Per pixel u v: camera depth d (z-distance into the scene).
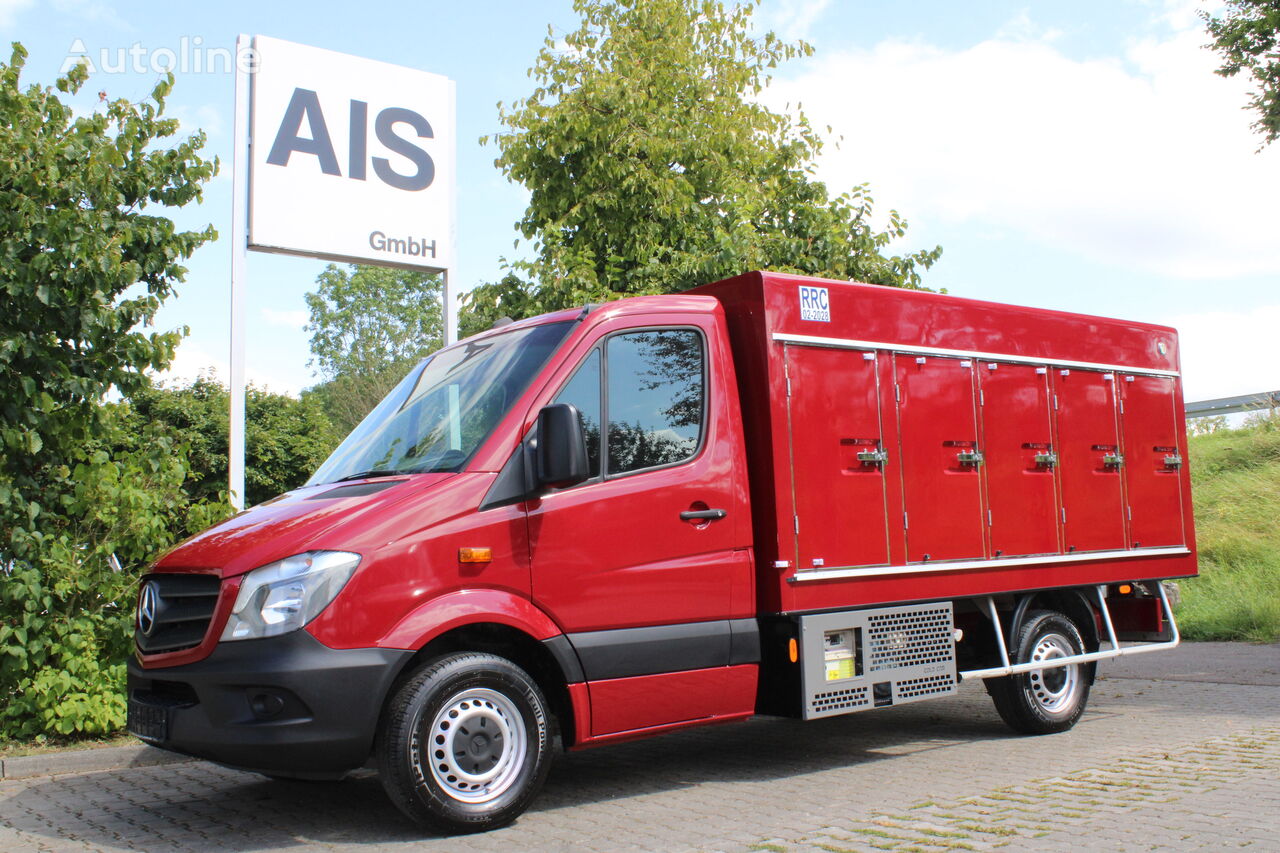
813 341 6.77
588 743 5.74
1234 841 4.75
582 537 5.80
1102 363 8.58
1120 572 8.44
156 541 8.70
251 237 9.80
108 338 8.47
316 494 5.96
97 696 8.08
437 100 11.02
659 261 13.35
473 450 5.75
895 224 13.69
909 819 5.36
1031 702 7.80
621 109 13.70
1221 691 9.77
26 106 8.28
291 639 5.05
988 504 7.59
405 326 58.72
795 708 6.52
